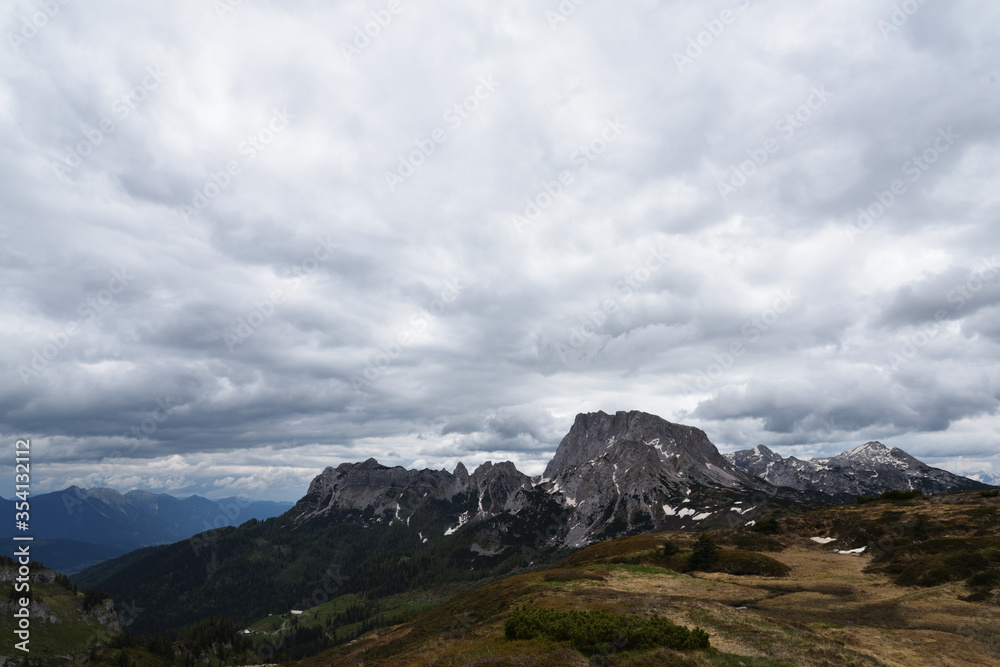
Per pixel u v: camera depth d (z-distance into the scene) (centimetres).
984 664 2869
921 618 3922
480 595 6022
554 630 2870
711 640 2959
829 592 5162
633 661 2491
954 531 7188
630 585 5472
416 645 4403
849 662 2642
